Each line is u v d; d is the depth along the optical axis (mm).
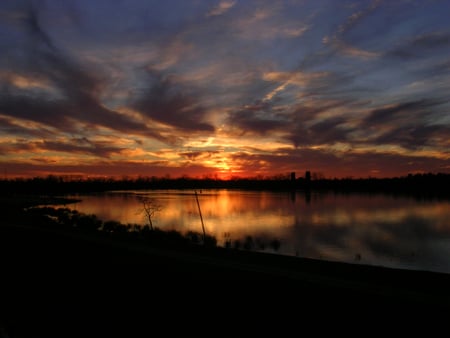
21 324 6312
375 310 8055
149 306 7867
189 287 9867
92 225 35875
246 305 8234
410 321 7383
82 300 8117
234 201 89562
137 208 67812
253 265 13531
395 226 40281
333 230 36906
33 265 12625
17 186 165000
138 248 17531
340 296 9180
